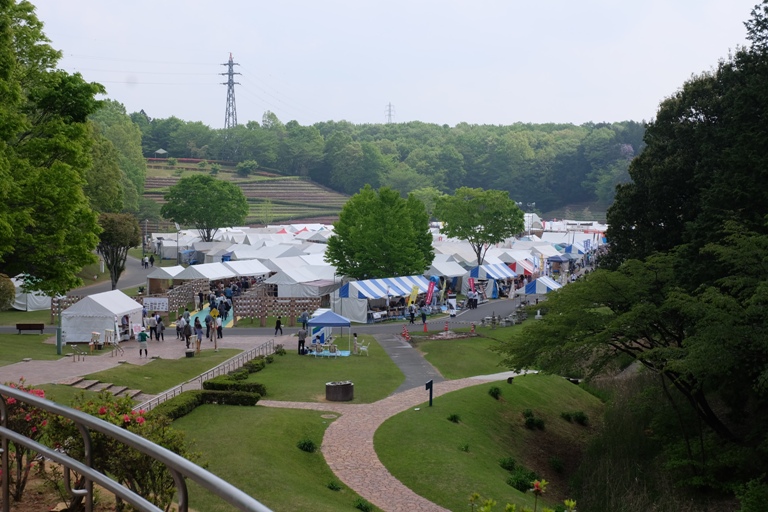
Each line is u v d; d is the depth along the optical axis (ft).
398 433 107.86
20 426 38.27
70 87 110.01
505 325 210.18
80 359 140.97
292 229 421.59
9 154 101.30
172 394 119.55
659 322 111.75
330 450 100.37
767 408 116.88
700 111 148.87
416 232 256.93
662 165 145.89
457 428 114.21
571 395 155.74
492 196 302.04
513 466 107.45
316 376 145.38
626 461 110.52
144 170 526.57
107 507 39.22
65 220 104.99
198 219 391.04
